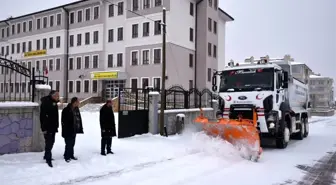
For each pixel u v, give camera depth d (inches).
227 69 480.4
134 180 272.5
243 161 369.4
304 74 737.0
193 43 1518.2
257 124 430.9
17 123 333.1
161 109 544.1
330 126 999.6
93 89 1620.3
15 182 248.7
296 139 619.8
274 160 385.4
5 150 322.0
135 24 1467.8
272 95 435.5
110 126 367.9
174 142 488.1
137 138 498.9
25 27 2010.3
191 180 277.7
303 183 281.1
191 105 681.6
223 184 268.8
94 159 338.3
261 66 457.1
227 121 400.5
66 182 259.8
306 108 699.4
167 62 1333.7
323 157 411.2
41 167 290.7
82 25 1690.5
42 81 368.2
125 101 512.1
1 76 1822.1
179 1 1406.3
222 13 1785.2
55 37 1807.3
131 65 1469.0
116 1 1544.0
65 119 319.6
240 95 447.8
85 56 1670.8
